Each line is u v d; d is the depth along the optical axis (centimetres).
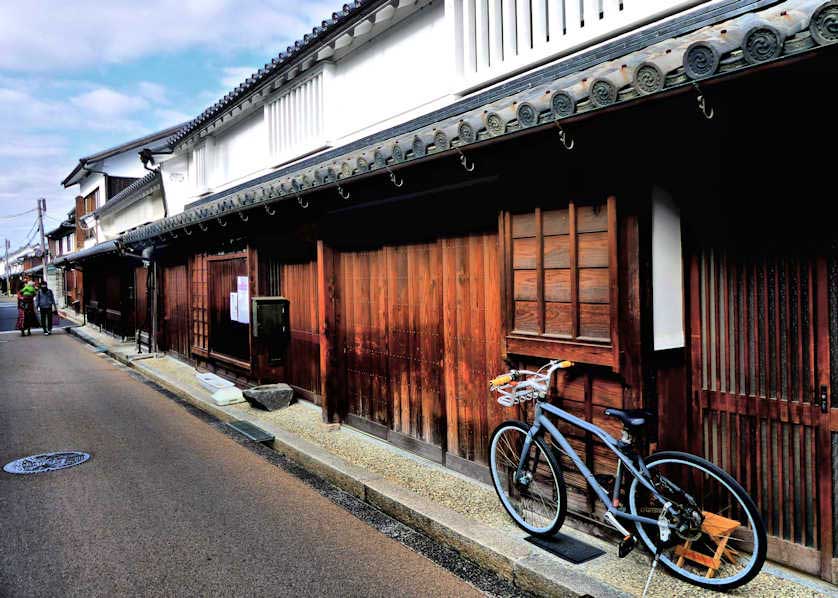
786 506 387
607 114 334
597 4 474
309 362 959
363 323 777
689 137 392
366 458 675
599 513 446
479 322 579
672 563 387
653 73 291
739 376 406
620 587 374
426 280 654
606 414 405
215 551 468
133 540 489
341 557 458
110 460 717
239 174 1233
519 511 483
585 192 426
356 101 834
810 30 231
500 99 499
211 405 988
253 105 1105
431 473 617
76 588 410
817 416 371
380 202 682
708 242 417
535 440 461
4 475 659
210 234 1245
